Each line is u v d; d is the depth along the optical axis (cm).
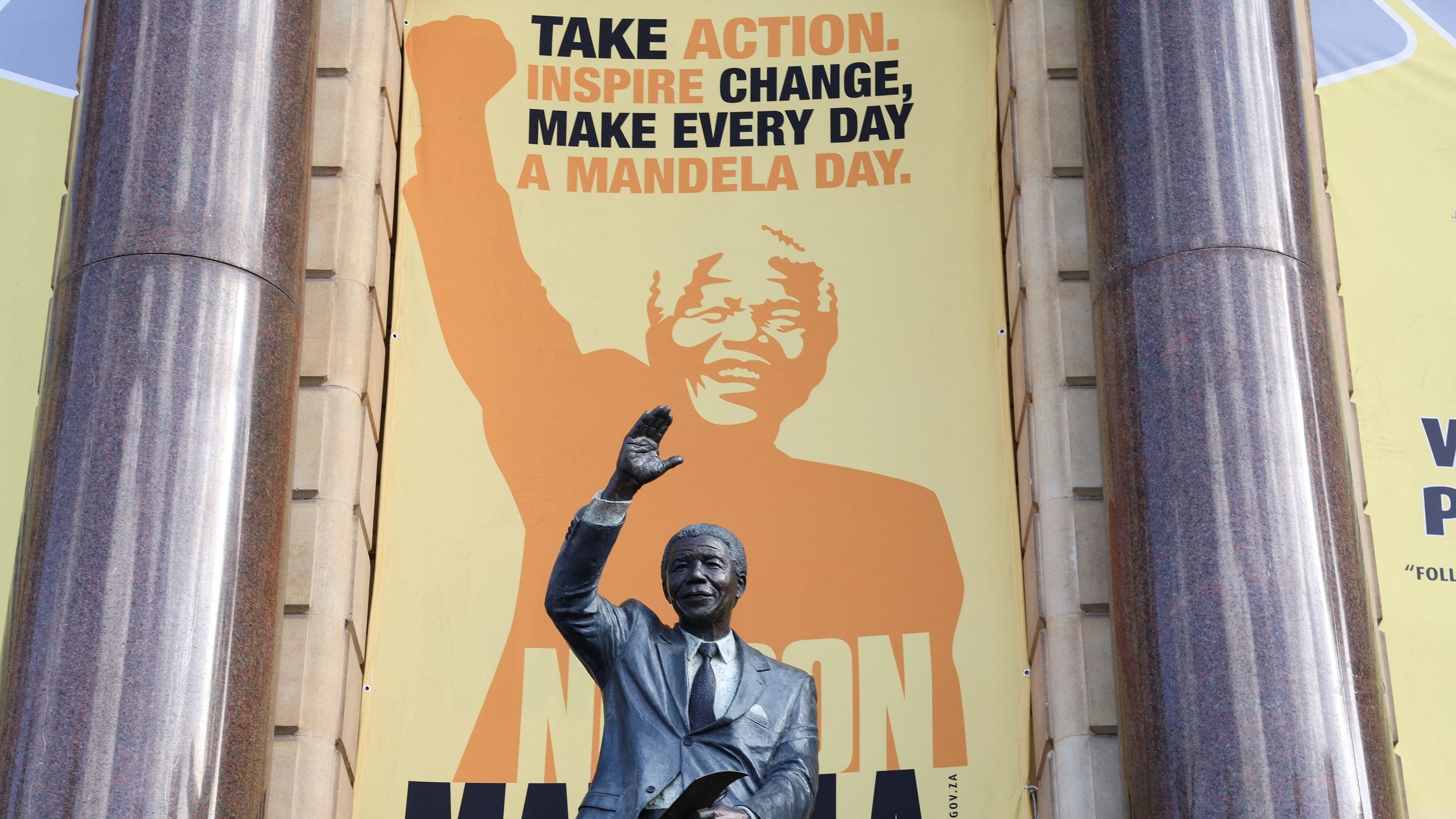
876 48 1483
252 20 1247
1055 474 1305
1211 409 1179
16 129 1381
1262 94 1272
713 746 852
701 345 1396
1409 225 1411
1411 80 1459
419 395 1374
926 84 1470
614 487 877
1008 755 1259
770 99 1474
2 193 1363
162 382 1133
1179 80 1274
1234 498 1153
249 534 1123
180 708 1057
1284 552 1138
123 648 1062
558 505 1344
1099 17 1326
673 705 866
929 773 1256
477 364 1385
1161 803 1111
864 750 1263
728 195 1445
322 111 1404
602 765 862
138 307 1150
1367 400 1356
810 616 1303
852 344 1392
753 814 810
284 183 1223
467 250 1420
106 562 1082
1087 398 1325
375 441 1362
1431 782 1248
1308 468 1164
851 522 1334
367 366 1349
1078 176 1391
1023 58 1434
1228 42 1284
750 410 1375
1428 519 1322
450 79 1470
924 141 1453
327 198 1374
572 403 1377
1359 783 1083
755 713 864
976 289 1404
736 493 1346
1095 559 1280
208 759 1055
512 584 1320
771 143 1461
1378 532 1318
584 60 1484
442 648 1298
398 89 1464
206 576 1094
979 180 1438
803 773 848
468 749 1270
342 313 1343
